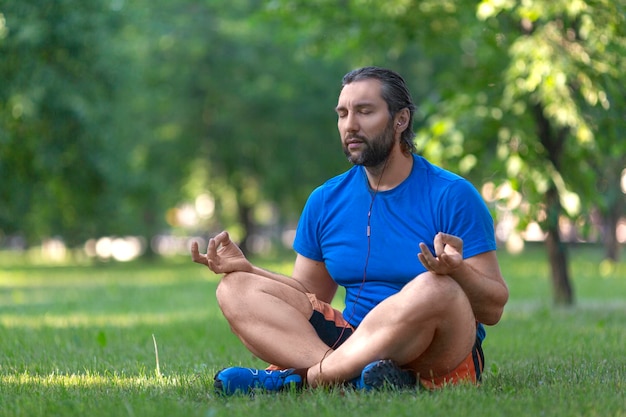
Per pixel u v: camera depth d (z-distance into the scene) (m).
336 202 5.49
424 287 4.74
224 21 35.25
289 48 35.03
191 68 37.53
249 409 4.55
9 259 57.03
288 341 5.16
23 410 4.74
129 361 7.42
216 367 7.02
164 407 4.66
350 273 5.39
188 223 66.50
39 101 20.00
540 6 11.84
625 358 7.22
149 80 36.69
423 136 13.66
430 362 4.98
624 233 56.25
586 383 5.36
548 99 12.41
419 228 5.22
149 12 33.66
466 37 14.62
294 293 5.32
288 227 69.69
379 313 4.87
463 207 5.14
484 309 5.00
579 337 9.33
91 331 10.70
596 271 29.20
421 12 14.14
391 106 5.15
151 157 39.16
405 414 4.31
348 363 4.91
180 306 16.19
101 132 22.30
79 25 19.72
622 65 12.34
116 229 42.00
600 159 14.19
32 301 17.91
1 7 19.20
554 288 15.39
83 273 34.53
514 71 12.55
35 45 19.34
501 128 13.46
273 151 39.00
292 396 4.82
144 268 38.88
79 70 20.78
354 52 15.21
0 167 22.06
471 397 4.68
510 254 46.50
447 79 15.34
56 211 30.81
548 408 4.54
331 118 37.84
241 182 40.94
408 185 5.28
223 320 12.63
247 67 37.44
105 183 25.14
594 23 11.96
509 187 12.83
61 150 21.84
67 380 6.14
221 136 39.19
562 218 13.93
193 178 43.94
